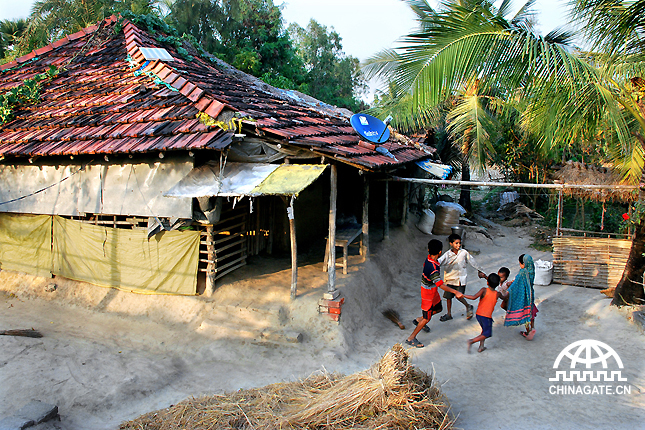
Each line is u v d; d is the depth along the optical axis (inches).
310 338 270.7
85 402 205.3
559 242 365.7
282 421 173.5
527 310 267.1
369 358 259.8
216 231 309.0
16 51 679.1
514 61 254.4
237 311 287.4
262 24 888.9
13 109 381.7
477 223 596.4
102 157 313.3
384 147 379.9
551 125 274.1
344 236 333.1
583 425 185.0
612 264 343.6
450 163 678.5
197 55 490.3
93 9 664.4
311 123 348.2
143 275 316.2
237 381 231.5
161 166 293.7
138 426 183.9
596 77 240.2
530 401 206.5
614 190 402.3
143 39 439.2
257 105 335.9
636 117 253.9
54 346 257.3
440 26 261.6
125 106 335.6
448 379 230.5
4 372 222.4
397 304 349.1
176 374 239.6
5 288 357.4
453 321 308.0
